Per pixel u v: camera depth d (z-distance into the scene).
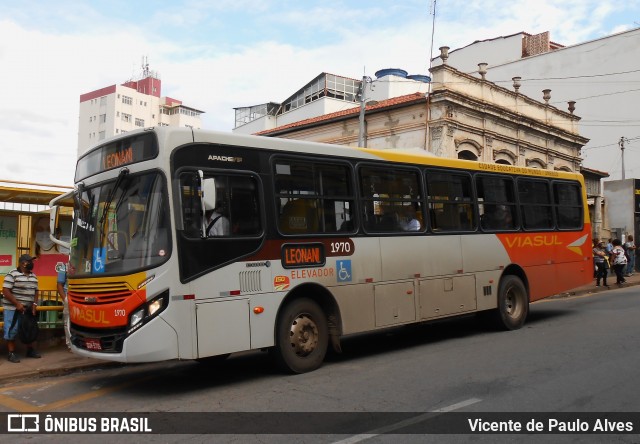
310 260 8.08
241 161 7.54
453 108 21.16
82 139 89.69
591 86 38.44
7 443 5.37
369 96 33.03
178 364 9.10
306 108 35.22
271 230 7.67
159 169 6.84
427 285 9.72
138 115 90.12
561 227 12.91
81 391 7.41
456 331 11.54
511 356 8.64
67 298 7.70
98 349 6.85
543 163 26.67
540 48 41.31
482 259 10.84
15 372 8.18
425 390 6.77
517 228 11.76
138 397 6.96
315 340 8.08
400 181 9.62
